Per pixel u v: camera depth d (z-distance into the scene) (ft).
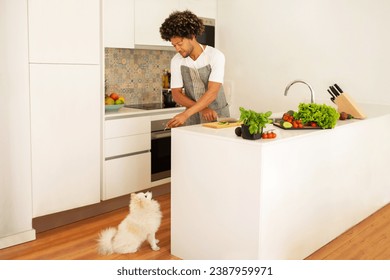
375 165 12.12
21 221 10.41
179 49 9.93
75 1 10.96
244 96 16.62
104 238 9.79
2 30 9.55
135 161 13.25
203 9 16.08
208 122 10.44
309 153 8.97
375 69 13.20
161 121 14.07
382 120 11.96
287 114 9.89
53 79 10.76
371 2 13.01
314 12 14.28
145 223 9.58
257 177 7.76
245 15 16.10
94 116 11.81
